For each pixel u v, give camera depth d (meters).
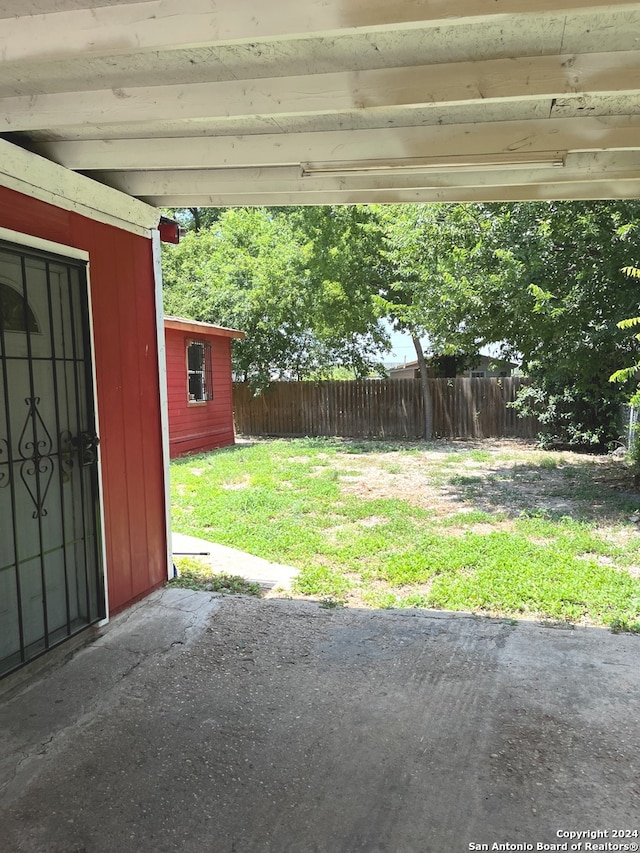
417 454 11.70
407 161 2.89
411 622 3.64
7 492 2.88
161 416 4.29
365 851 1.86
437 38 2.03
